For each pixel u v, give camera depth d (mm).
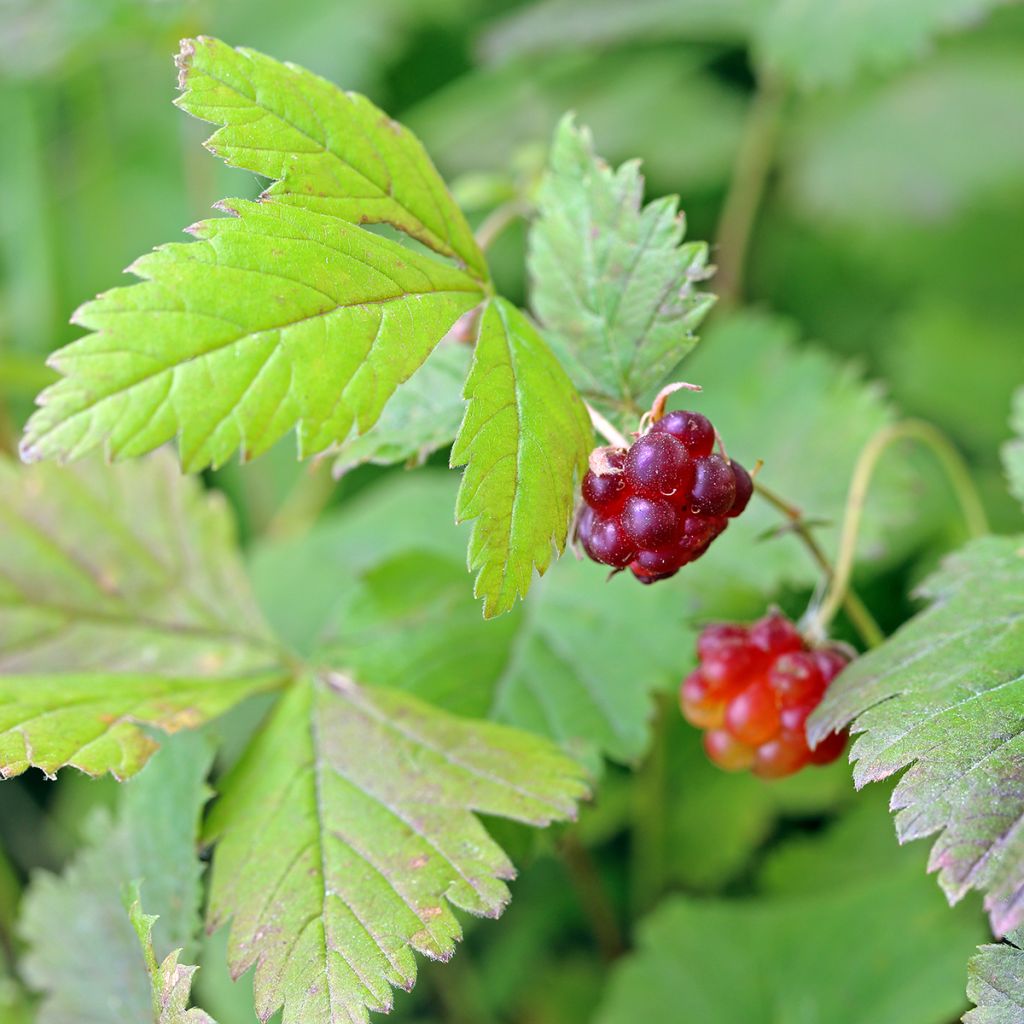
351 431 282
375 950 289
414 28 555
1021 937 284
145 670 321
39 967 314
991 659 291
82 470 330
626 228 306
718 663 306
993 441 488
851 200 489
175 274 280
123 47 531
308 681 314
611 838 430
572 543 294
